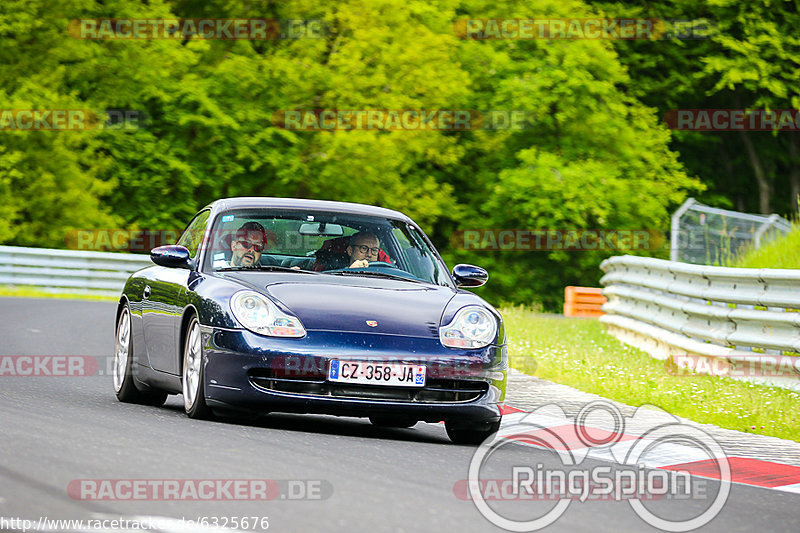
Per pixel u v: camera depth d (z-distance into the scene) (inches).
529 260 5182.1
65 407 1059.9
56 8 4483.3
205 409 1037.2
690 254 3139.8
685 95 5816.9
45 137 4471.0
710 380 1551.4
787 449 1087.0
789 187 6117.1
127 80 4539.9
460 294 1115.9
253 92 4530.0
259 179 4717.0
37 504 612.7
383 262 1161.4
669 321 1900.8
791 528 705.6
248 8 4677.7
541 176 4741.6
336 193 4694.9
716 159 6067.9
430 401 1012.5
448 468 829.8
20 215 4515.3
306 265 1139.3
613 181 4781.0
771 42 5093.5
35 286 3764.8
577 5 4972.9
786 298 1574.8
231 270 1111.0
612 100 5039.4
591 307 4030.5
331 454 853.2
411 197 4751.5
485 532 609.9
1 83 4490.7
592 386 1455.5
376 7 4542.3
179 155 4628.4
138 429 914.1
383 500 675.4
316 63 4490.7
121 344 1261.1
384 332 1015.6
